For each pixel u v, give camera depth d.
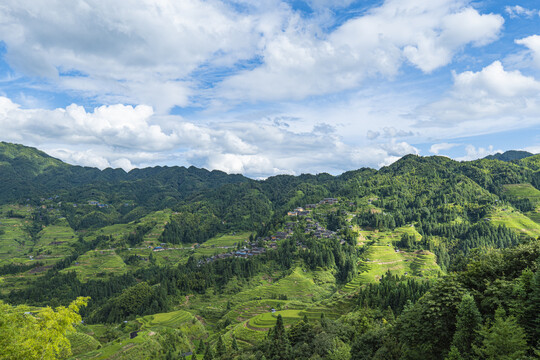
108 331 180.25
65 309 50.69
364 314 108.81
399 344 61.19
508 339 38.22
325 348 87.81
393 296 132.50
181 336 163.50
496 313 41.97
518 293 46.84
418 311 57.06
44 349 46.69
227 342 142.62
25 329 46.50
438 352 51.75
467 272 60.34
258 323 154.00
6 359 42.69
